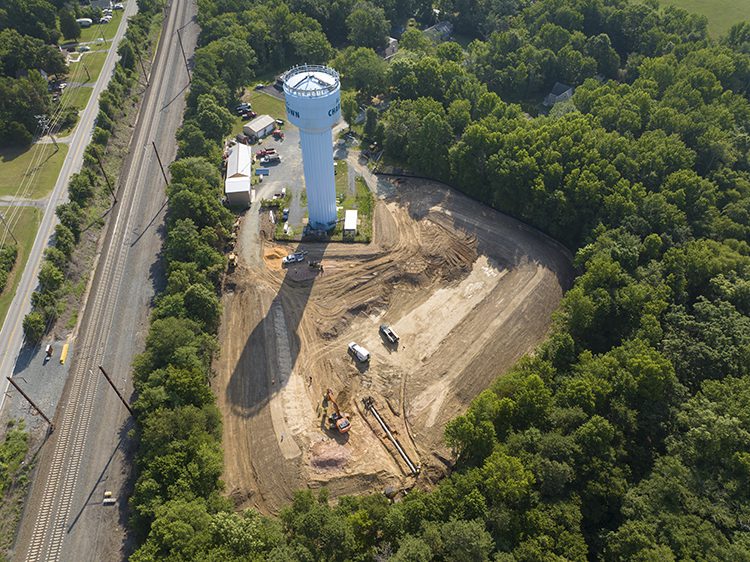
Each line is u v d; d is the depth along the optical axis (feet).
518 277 379.55
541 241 407.64
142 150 486.79
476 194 446.60
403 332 344.69
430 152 456.86
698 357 285.02
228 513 235.81
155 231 403.13
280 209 429.79
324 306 356.59
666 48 578.25
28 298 342.64
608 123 451.12
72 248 368.48
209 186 414.82
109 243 393.29
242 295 364.17
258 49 617.62
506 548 220.64
